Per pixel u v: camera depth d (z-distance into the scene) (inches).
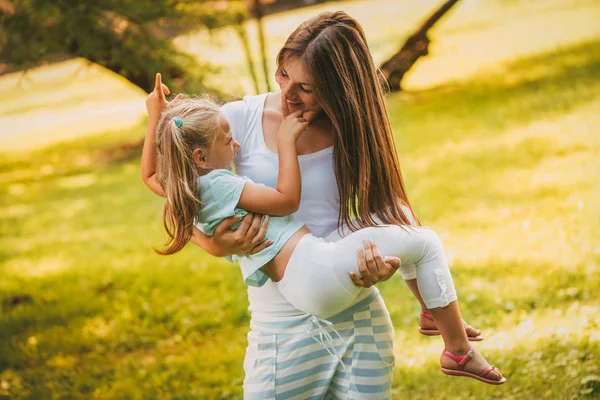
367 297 94.3
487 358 146.6
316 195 95.0
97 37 292.2
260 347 95.1
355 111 91.5
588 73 439.2
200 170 93.1
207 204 91.2
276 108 98.5
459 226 237.9
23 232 344.5
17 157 548.7
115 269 264.8
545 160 299.0
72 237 322.7
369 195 94.8
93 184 428.1
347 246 88.7
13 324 221.5
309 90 91.3
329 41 90.7
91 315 223.8
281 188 90.2
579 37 557.9
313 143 95.3
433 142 369.4
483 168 306.2
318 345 93.0
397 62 515.8
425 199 275.0
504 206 251.0
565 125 342.3
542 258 196.1
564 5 700.7
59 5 282.5
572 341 144.9
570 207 230.7
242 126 98.2
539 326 154.2
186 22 323.0
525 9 720.3
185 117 91.8
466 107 432.1
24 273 279.0
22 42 291.0
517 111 394.3
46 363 191.3
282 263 90.7
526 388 133.7
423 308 104.8
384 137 94.7
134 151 499.2
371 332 93.7
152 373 175.9
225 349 184.4
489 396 134.3
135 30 303.9
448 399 137.3
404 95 505.4
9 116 712.4
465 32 672.4
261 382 94.3
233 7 337.1
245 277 93.7
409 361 153.9
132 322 212.7
